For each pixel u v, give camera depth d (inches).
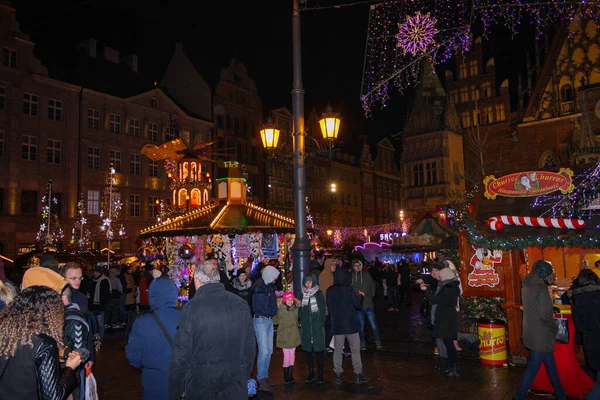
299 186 384.8
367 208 2529.5
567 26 1277.1
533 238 344.5
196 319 159.5
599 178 369.7
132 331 179.3
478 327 364.8
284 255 617.0
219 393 157.6
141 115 1502.2
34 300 131.3
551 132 1302.9
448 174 1540.4
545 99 1322.6
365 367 360.5
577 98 1259.2
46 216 1251.8
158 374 175.8
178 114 1606.8
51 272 157.0
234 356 162.4
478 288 376.2
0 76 1198.9
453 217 519.2
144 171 1498.5
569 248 412.8
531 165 1330.0
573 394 277.4
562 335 278.2
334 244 2078.0
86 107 1371.8
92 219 1350.9
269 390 302.5
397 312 710.5
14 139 1219.9
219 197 598.9
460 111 1574.8
